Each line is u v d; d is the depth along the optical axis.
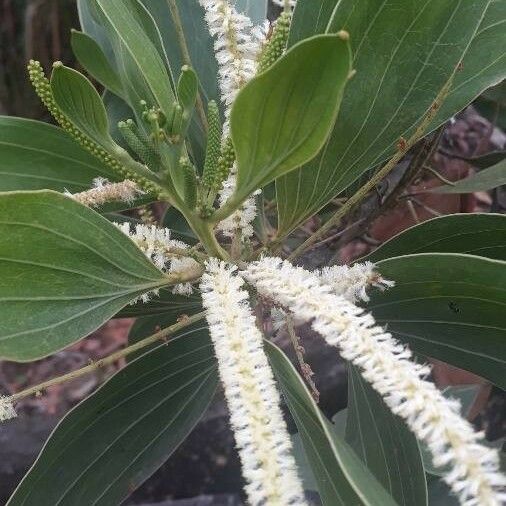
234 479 0.43
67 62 0.56
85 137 0.16
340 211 0.18
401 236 0.19
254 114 0.13
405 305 0.18
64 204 0.14
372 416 0.20
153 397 0.21
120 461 0.21
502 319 0.16
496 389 0.35
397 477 0.18
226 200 0.18
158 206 0.41
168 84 0.16
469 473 0.10
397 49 0.16
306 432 0.15
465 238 0.19
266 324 0.25
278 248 0.20
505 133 0.34
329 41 0.11
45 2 0.54
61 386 0.56
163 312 0.23
